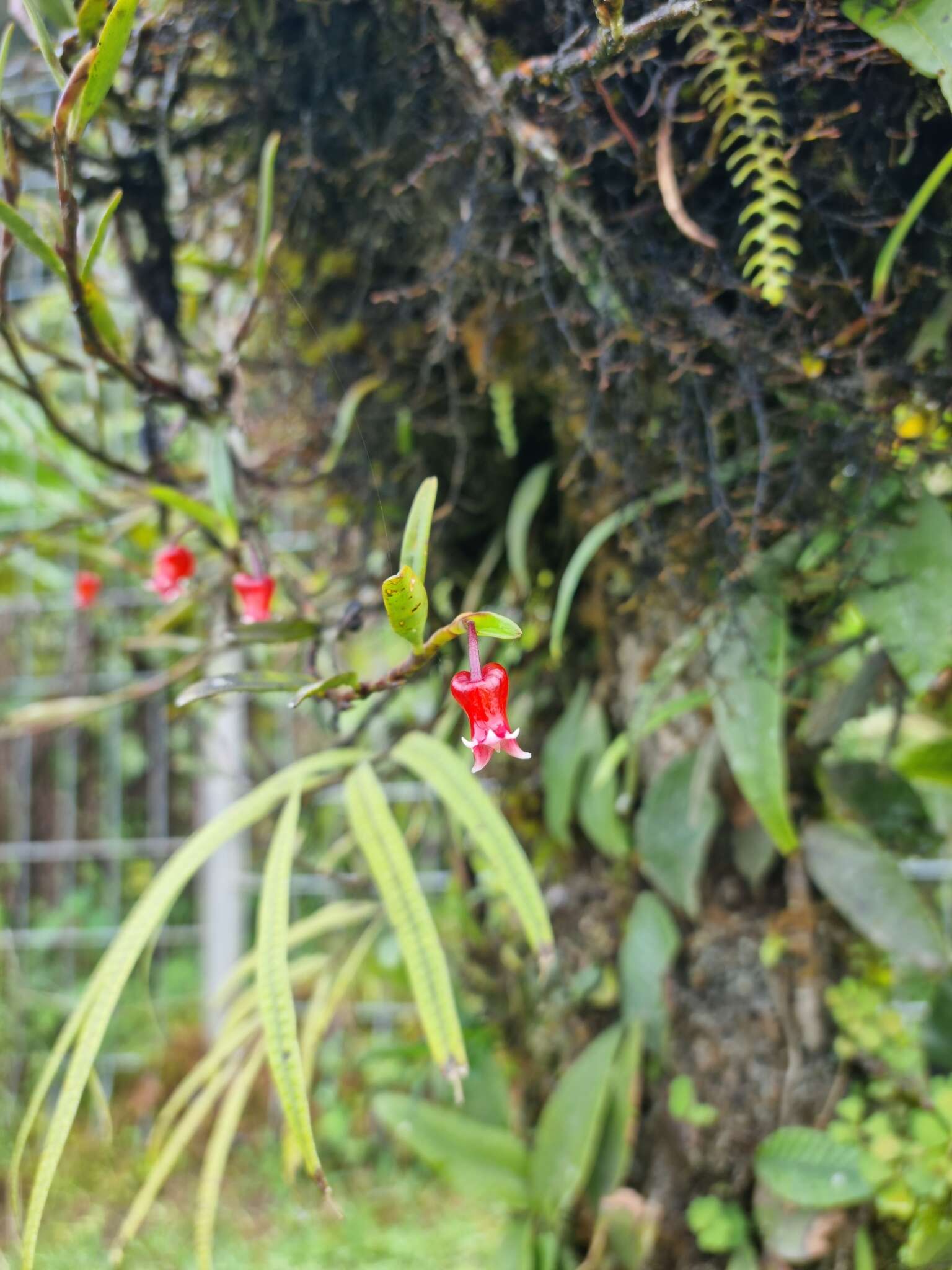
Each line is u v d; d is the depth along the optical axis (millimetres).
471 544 443
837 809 387
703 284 338
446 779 354
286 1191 681
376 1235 621
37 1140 728
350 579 431
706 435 355
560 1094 393
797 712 381
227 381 381
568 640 428
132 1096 783
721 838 388
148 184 385
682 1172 380
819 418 340
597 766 405
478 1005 451
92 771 935
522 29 332
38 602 826
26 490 545
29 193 390
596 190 339
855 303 333
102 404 400
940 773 367
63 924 885
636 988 392
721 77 315
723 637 346
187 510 370
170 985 855
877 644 367
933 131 317
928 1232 344
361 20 350
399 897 330
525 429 418
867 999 370
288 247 399
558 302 365
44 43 305
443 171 363
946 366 329
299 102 368
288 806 351
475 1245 604
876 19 293
